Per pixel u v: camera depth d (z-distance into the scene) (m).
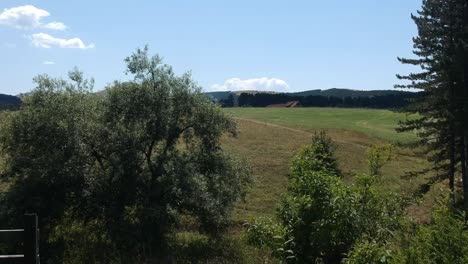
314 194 7.61
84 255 17.86
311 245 7.45
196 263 17.56
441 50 32.38
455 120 30.97
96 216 20.41
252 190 32.81
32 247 5.64
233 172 22.47
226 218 22.39
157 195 20.20
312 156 8.81
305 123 74.31
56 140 19.02
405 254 6.23
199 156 22.08
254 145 50.25
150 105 20.39
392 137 63.66
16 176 19.19
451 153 33.16
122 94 20.42
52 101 19.47
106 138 19.84
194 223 23.41
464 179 32.41
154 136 20.72
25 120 18.86
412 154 52.06
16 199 18.33
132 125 20.33
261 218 8.27
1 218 18.08
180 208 20.88
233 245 19.73
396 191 9.06
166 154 21.25
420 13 33.88
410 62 34.16
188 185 20.22
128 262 17.34
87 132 19.55
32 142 18.95
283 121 76.62
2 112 19.95
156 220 19.34
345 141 57.47
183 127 21.61
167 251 18.83
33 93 19.78
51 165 18.34
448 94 32.22
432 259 5.92
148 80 20.86
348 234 7.34
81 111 19.92
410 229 7.59
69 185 19.34
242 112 96.88
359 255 6.59
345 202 7.41
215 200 20.98
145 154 20.94
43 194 18.94
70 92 20.45
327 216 7.38
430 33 32.81
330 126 70.19
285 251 7.51
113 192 20.19
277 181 36.38
